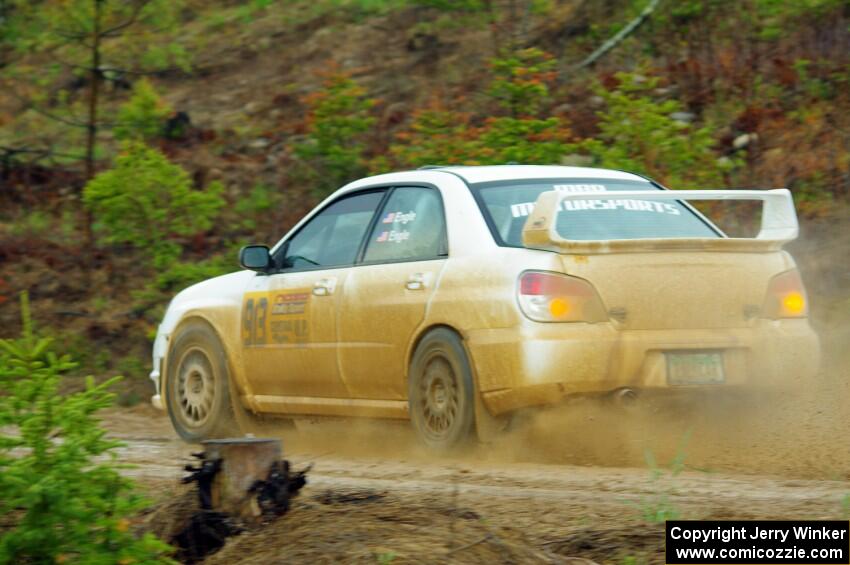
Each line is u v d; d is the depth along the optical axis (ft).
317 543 29.63
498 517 33.88
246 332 59.88
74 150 121.90
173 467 47.57
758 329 47.37
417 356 50.26
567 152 86.02
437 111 95.09
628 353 45.37
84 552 27.89
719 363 46.55
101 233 108.37
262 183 111.65
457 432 48.06
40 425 29.35
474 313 47.37
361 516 32.24
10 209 112.37
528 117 94.89
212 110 131.03
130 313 95.81
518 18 131.13
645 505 34.65
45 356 36.42
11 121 126.72
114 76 130.41
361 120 104.47
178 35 148.97
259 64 140.15
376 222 54.70
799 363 47.67
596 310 45.57
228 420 61.11
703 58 109.70
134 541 28.53
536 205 47.39
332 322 54.54
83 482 28.81
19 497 27.84
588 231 48.49
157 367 66.44
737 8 113.29
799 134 94.02
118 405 85.20
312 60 138.51
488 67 120.78
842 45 103.40
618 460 47.06
